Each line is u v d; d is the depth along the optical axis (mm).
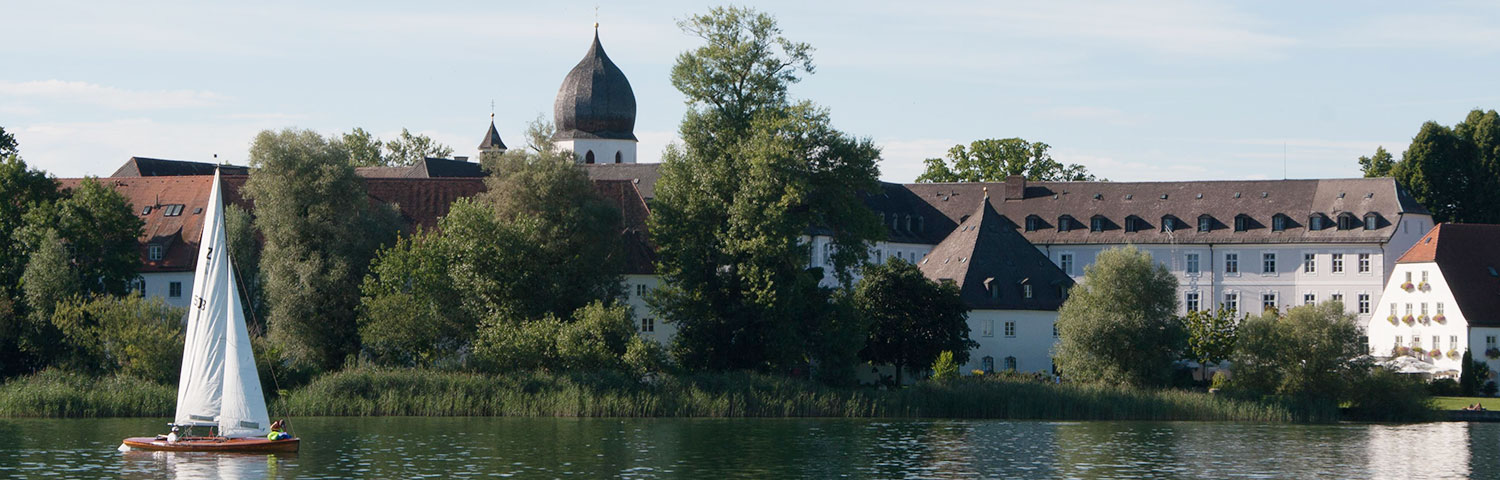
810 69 127625
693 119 125812
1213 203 199875
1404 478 85938
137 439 89500
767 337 122125
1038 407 119000
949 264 168500
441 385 114312
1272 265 194625
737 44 125938
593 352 117312
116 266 131500
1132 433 106812
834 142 125312
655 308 125375
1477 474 87562
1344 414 122000
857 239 127500
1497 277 163000
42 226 129000
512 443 95375
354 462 86188
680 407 115125
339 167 129125
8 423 103625
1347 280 190875
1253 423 116250
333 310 126750
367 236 129875
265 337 125875
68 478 79875
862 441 99312
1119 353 124562
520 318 123375
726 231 123625
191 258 148500
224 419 87562
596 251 127500
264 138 128125
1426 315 162375
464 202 125375
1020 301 164500
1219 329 150625
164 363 114062
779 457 91000
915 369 146750
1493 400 141750
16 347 121688
